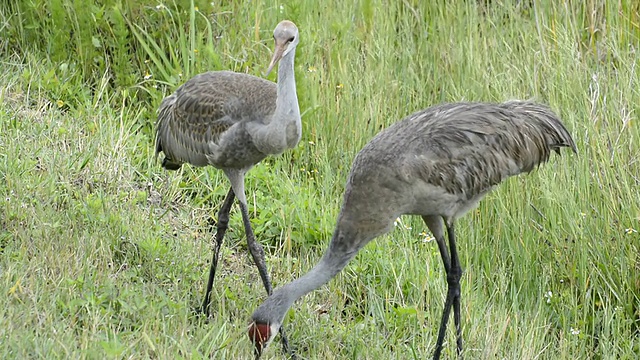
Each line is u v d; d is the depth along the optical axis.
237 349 9.38
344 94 13.69
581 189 12.13
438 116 10.07
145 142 12.91
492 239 12.23
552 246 11.98
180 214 11.89
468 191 9.98
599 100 13.03
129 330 9.21
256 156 10.41
